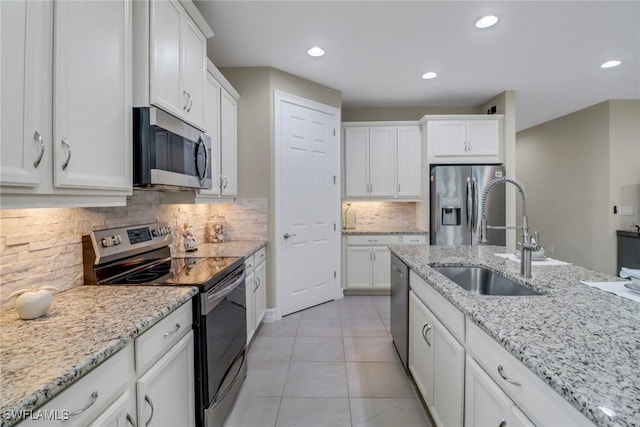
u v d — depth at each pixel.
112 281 1.56
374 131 4.25
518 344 0.84
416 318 1.93
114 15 1.25
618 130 4.20
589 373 0.69
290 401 1.93
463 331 1.24
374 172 4.25
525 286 1.50
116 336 0.93
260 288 2.97
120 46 1.29
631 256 4.06
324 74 3.36
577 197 4.75
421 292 1.84
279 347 2.64
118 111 1.28
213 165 2.50
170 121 1.57
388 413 1.82
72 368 0.75
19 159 0.86
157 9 1.47
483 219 1.75
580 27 2.46
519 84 3.64
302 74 3.36
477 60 3.03
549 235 5.31
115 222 1.78
